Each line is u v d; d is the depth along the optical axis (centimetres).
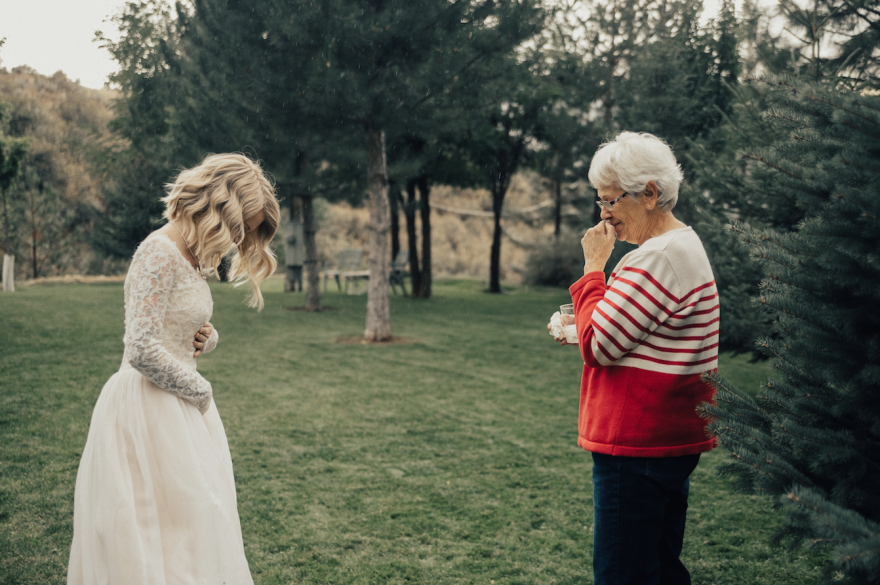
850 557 112
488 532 292
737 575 253
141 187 1906
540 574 253
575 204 2209
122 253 1944
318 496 332
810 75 464
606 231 176
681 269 155
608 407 163
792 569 258
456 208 3406
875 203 150
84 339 812
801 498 129
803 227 166
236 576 175
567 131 1418
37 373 600
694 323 159
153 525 168
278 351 791
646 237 172
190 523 171
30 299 1272
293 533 287
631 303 154
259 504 319
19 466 354
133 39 1237
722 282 498
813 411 166
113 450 170
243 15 751
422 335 975
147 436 172
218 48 798
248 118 856
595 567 167
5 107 1371
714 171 504
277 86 732
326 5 682
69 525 283
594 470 169
